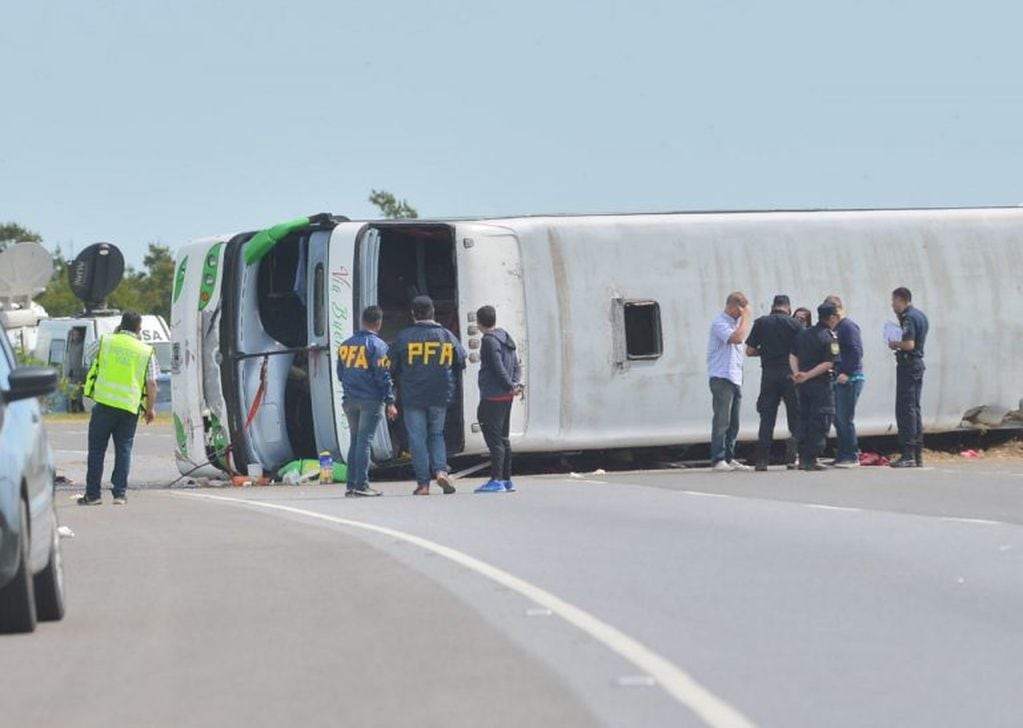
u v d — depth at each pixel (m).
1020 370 62.78
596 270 58.16
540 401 57.38
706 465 61.59
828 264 60.78
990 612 24.52
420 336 47.78
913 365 55.50
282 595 26.69
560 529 36.44
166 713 18.00
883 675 19.81
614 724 17.16
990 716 17.61
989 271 62.56
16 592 22.91
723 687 19.11
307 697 18.70
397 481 58.12
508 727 17.05
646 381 58.50
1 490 22.00
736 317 55.84
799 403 54.56
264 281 58.62
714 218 60.00
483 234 56.84
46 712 18.16
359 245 55.41
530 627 23.25
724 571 29.09
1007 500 42.31
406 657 21.08
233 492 53.19
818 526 36.25
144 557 32.31
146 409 48.56
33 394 23.91
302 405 59.38
